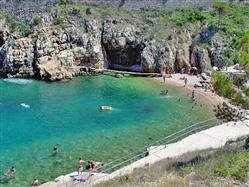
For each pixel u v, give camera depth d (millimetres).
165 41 94125
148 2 103500
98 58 93312
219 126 56688
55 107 69562
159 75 91375
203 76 88562
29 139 55781
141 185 29625
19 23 95188
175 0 104688
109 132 59281
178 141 52469
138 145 54344
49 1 97500
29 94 76562
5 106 69125
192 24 99438
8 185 43188
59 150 52500
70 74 87938
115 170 44875
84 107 70062
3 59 89250
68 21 95062
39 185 42625
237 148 37562
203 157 35812
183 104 72875
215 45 94500
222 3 101438
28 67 87562
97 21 96750
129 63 97062
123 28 96312
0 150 52031
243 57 30516
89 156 50812
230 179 26234
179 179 28312
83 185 40250
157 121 64375
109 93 78500
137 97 76438
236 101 32094
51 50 89062
